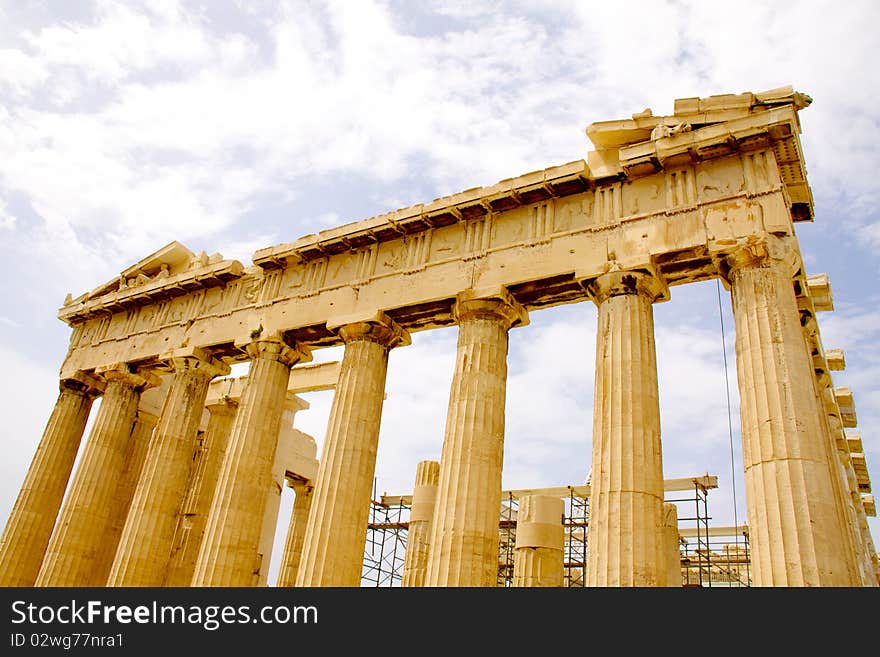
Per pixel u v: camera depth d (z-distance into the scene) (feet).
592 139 71.26
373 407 77.00
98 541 93.30
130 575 81.35
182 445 90.02
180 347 95.35
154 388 115.03
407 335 82.53
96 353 106.83
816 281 86.17
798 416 52.42
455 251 78.02
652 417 59.88
